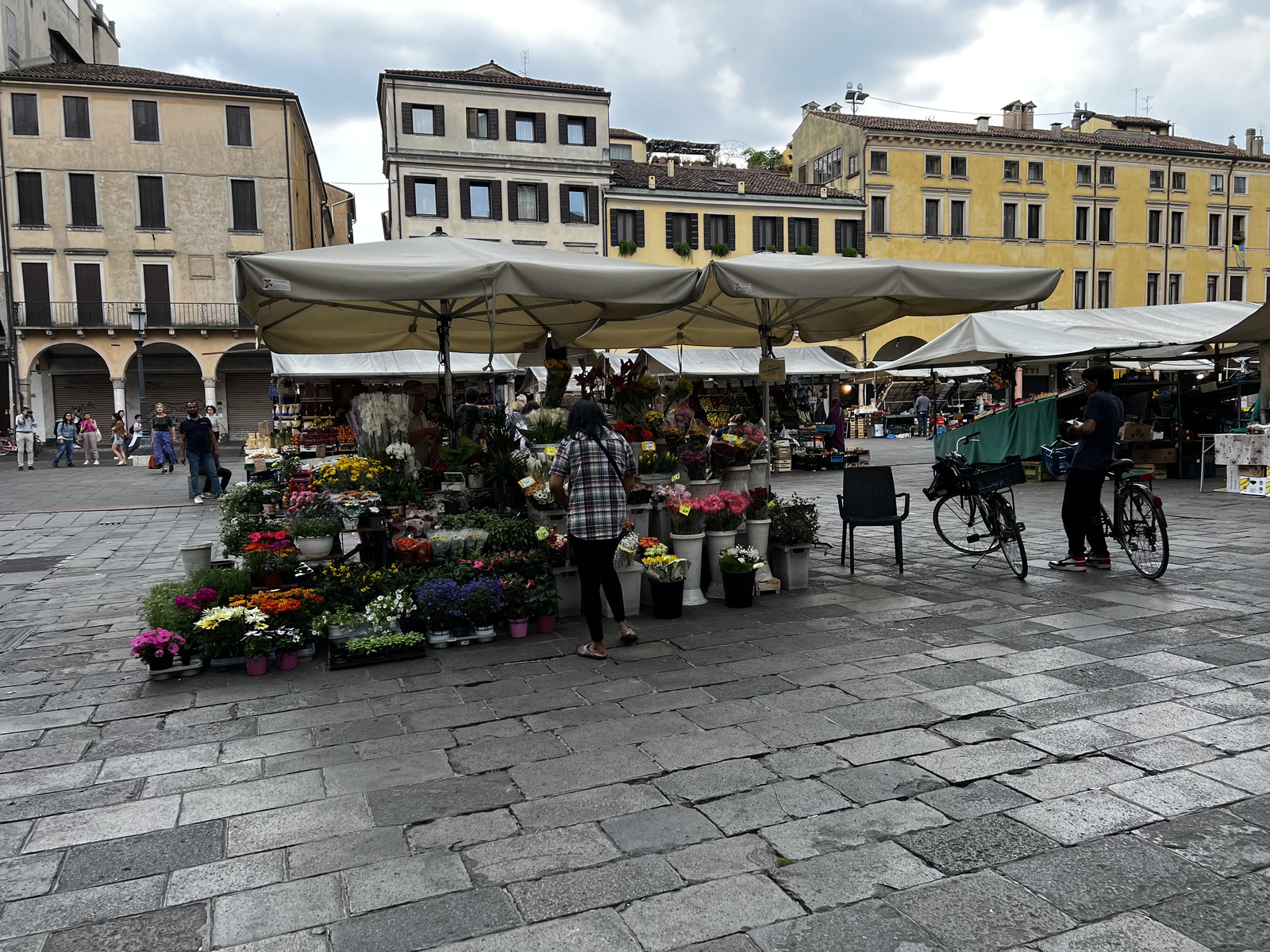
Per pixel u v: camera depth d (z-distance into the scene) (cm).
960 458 812
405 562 586
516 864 288
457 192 3431
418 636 529
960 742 379
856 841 297
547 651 533
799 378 2356
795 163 4478
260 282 527
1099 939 242
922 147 3912
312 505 602
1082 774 344
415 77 3353
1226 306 1611
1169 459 1457
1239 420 1482
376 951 244
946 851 289
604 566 531
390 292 540
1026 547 865
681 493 640
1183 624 552
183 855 299
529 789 342
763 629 571
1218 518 989
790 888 270
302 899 271
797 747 377
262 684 484
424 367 1738
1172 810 313
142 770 370
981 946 240
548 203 3531
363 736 402
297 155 3600
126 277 3341
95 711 446
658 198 3653
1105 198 4153
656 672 486
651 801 330
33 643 586
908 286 644
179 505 1457
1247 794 324
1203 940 240
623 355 2041
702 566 679
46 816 330
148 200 3344
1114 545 841
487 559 585
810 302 805
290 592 536
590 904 264
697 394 1958
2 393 3403
